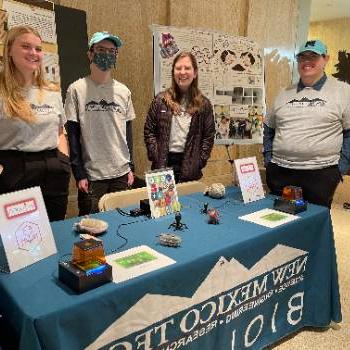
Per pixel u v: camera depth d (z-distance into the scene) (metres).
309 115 2.27
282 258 1.73
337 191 4.86
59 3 2.84
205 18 3.80
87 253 1.12
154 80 3.06
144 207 1.81
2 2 2.32
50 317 0.96
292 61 4.90
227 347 1.57
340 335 2.00
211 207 1.96
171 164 2.61
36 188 1.29
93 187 2.43
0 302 1.11
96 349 1.09
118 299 1.11
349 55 6.04
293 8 4.70
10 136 1.72
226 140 3.52
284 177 2.40
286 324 1.88
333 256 1.98
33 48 1.72
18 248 1.20
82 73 2.84
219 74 3.40
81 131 2.38
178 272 1.27
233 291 1.52
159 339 1.27
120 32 3.25
